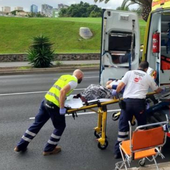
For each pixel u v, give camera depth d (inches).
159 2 218.4
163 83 240.7
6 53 800.3
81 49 952.3
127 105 182.1
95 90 201.2
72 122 258.1
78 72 192.2
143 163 164.7
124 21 239.1
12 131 238.4
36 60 653.3
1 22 1070.4
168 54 247.4
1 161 185.2
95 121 260.8
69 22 1121.4
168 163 168.9
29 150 201.6
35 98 361.4
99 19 1440.7
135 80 185.3
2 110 304.0
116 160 185.3
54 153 195.6
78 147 205.8
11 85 457.4
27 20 1120.2
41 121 197.3
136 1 762.8
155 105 212.1
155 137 145.9
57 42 982.4
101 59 243.1
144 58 244.2
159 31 233.5
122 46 245.0
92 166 177.6
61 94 177.5
